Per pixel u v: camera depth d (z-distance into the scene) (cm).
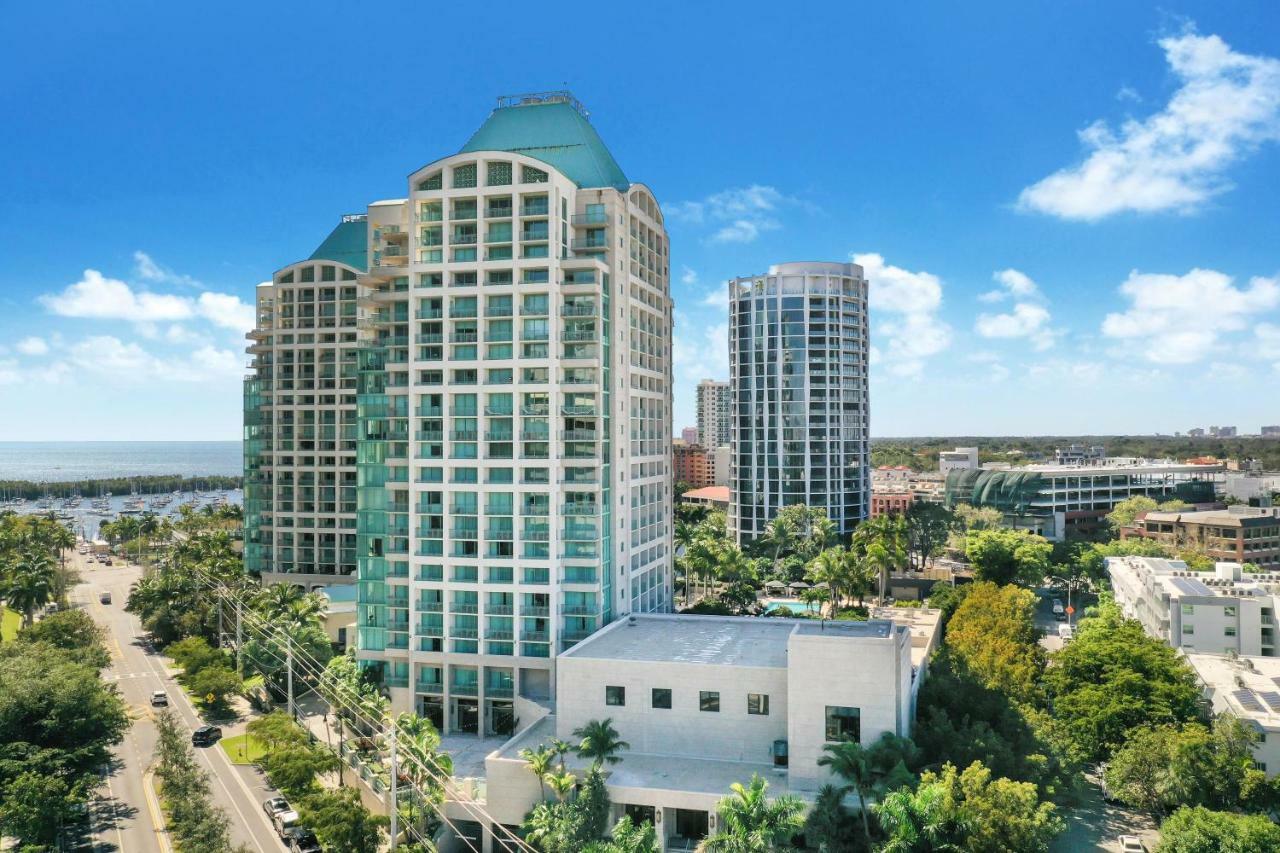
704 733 7888
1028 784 6456
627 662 8075
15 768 7212
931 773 6462
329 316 16425
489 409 10081
